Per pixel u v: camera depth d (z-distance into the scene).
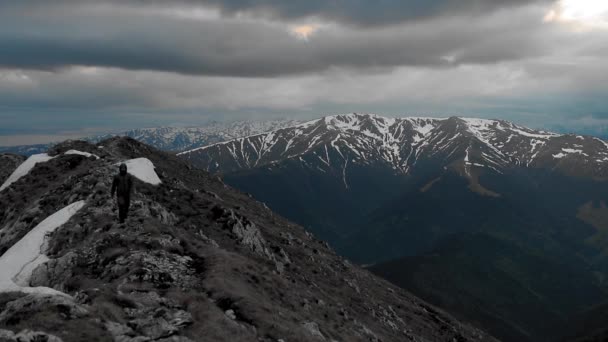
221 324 27.02
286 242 95.06
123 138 111.94
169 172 107.50
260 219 113.44
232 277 36.50
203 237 56.16
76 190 56.84
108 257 35.12
